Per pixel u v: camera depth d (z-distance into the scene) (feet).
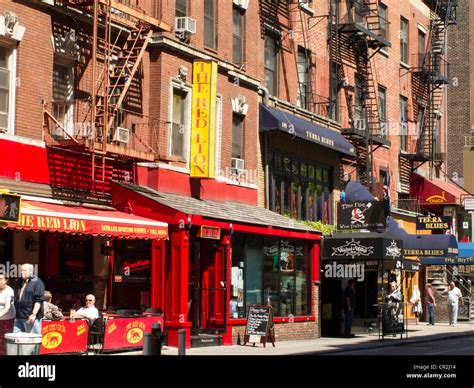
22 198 68.95
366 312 116.16
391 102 146.92
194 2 93.76
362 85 135.54
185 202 85.87
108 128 76.95
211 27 97.91
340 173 126.41
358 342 96.73
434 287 154.10
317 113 121.49
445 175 173.47
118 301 82.84
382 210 105.50
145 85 86.74
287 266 100.37
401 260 106.83
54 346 65.41
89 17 78.95
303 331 101.35
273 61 112.06
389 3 147.23
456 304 139.54
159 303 80.94
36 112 73.10
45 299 69.31
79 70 78.38
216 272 87.71
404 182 152.56
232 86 99.50
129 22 83.41
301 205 115.44
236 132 101.76
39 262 74.28
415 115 157.58
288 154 112.47
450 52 193.98
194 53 91.91
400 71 151.23
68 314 74.59
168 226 80.89
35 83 73.10
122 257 83.51
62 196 75.00
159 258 81.20
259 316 87.51
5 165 69.41
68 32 76.84
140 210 80.69
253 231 91.50
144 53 86.53
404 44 154.92
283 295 99.19
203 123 89.97
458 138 191.31
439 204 156.56
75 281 77.77
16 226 63.41
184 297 80.23
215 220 84.74
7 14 70.13
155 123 85.81
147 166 86.33
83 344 67.72
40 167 72.79
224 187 96.99
